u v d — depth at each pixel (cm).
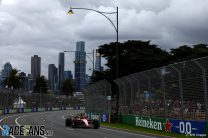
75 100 13550
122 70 7881
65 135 2397
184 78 2573
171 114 2808
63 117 5912
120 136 2422
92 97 5559
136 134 2652
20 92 8575
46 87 16488
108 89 4544
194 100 2436
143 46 8144
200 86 2347
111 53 8069
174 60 7712
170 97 2822
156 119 3050
